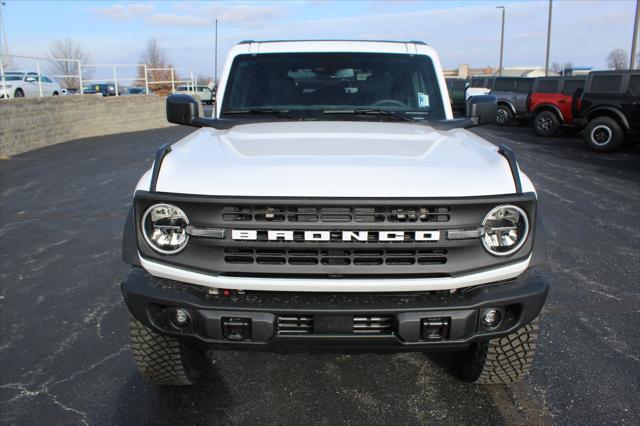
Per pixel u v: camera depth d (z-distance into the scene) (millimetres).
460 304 2441
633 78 13594
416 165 2559
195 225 2430
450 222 2400
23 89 19969
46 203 8375
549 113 17734
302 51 4074
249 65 4051
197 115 3744
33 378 3430
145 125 23234
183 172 2535
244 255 2436
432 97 3902
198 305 2443
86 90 34125
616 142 13875
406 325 2418
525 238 2496
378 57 4051
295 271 2424
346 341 2463
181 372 3070
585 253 5816
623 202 8297
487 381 3141
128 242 2648
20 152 14375
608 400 3113
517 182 2510
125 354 3727
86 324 4191
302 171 2467
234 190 2404
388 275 2443
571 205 8070
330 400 3164
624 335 3914
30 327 4148
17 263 5617
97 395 3238
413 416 3000
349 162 2570
